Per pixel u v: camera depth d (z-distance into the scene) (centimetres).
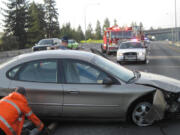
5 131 323
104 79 432
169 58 2009
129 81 455
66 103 440
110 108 436
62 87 439
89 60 458
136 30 2645
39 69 457
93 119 448
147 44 3406
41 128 386
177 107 458
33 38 6319
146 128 444
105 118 445
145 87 437
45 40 2380
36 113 449
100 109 438
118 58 1606
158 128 443
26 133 375
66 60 456
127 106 434
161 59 1923
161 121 477
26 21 6031
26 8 6016
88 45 4519
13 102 341
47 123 485
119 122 474
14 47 4591
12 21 5869
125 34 2591
